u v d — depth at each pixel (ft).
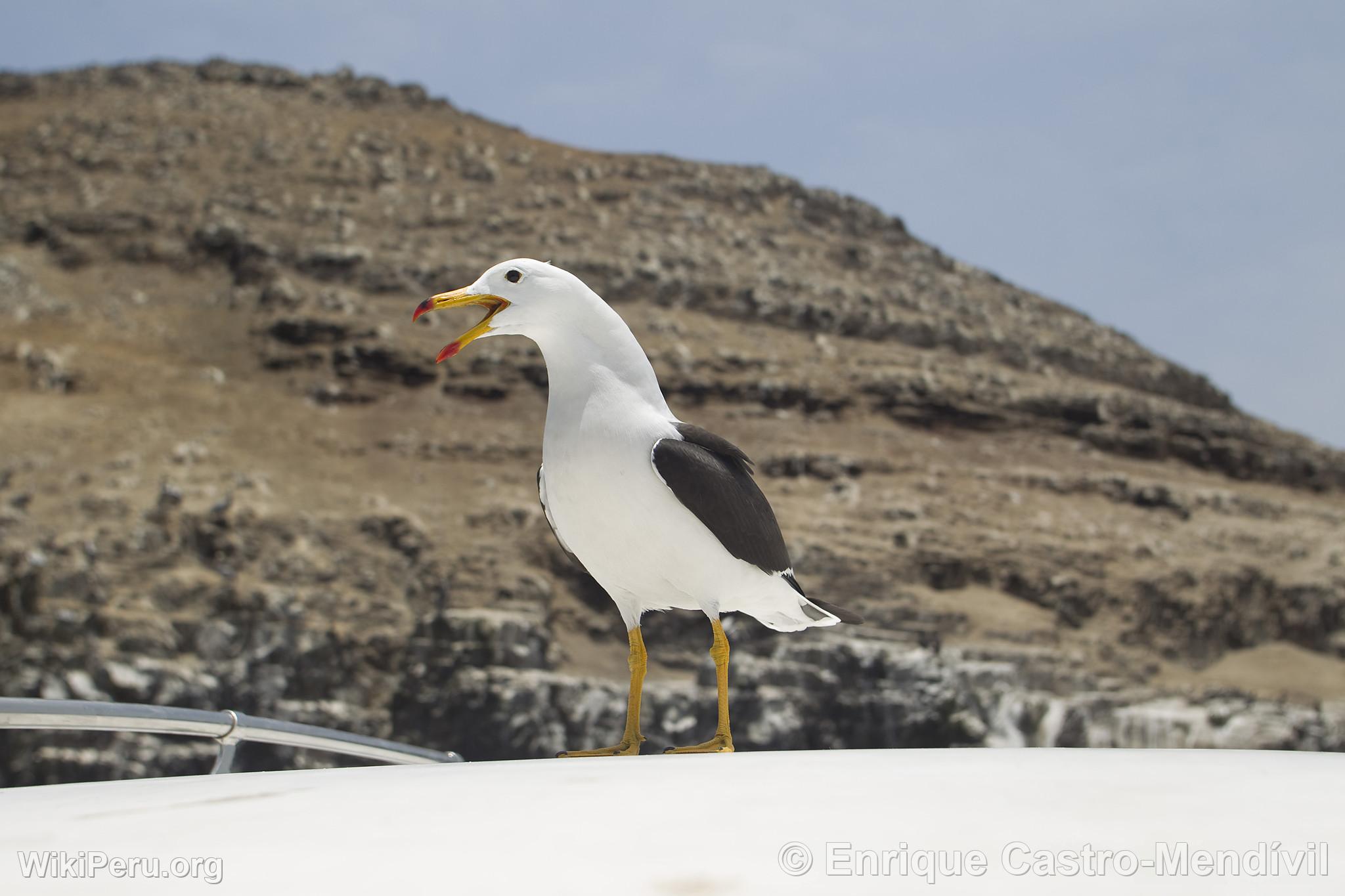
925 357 298.56
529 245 307.78
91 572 163.53
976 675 171.94
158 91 382.22
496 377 260.42
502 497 219.20
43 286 277.44
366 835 10.43
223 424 229.25
